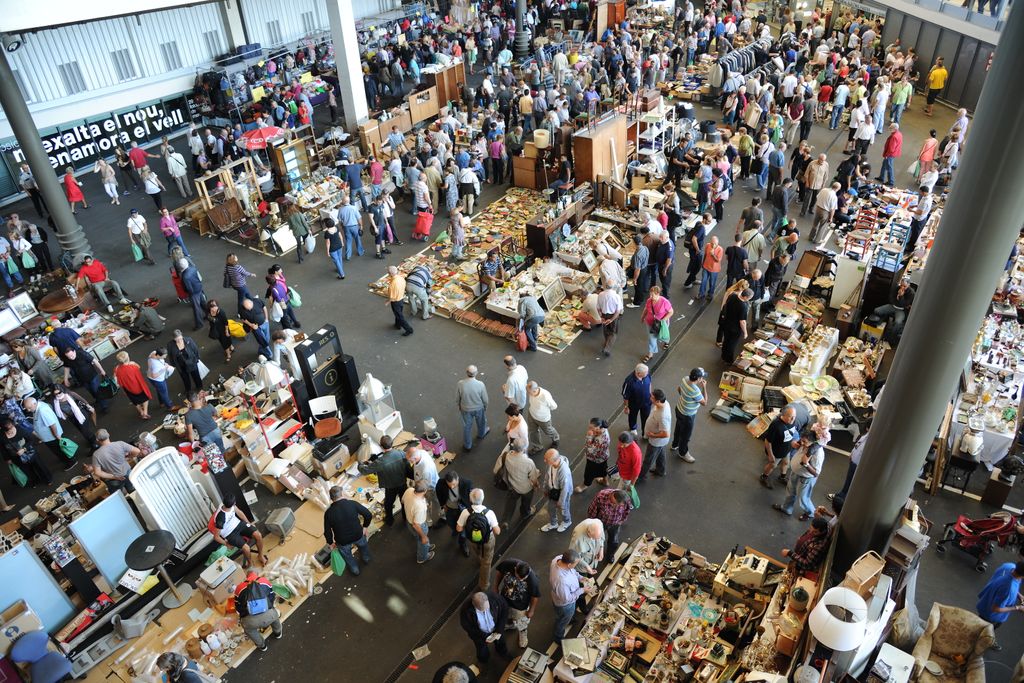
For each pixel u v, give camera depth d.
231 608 10.41
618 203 19.77
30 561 9.89
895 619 8.59
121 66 27.06
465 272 17.95
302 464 12.59
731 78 25.78
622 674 8.90
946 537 10.54
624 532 11.12
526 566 9.12
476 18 37.09
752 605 9.34
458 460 12.69
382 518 11.73
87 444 13.93
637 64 28.69
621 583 10.07
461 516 9.82
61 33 24.92
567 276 16.78
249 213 21.30
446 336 16.03
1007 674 8.91
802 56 28.81
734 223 19.58
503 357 15.20
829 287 15.59
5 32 15.45
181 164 23.08
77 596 10.72
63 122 25.48
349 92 24.98
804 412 11.33
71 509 11.93
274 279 15.45
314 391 13.00
